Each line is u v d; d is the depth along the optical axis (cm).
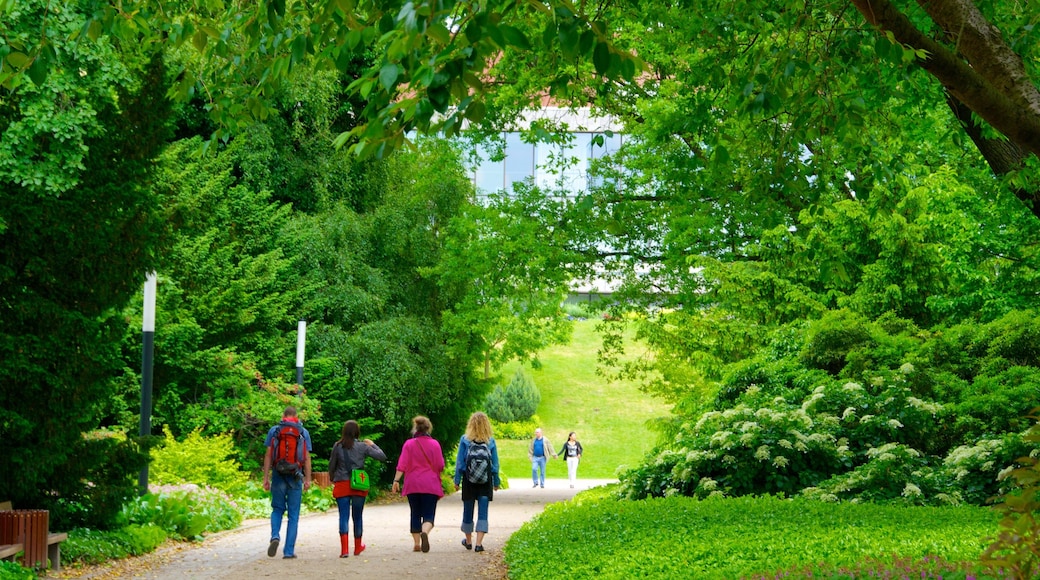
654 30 1391
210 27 749
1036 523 420
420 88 453
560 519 1304
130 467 1245
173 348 2166
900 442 1499
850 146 961
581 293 6356
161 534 1321
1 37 673
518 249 2370
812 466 1458
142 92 1223
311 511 2108
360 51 552
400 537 1511
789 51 859
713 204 2098
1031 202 996
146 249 1240
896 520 1059
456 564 1184
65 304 1191
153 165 1262
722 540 936
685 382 2361
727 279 2162
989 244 1742
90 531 1209
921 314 2005
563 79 575
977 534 902
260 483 2166
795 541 899
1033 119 603
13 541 1002
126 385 2120
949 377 1627
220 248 2477
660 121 1733
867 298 1998
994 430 1474
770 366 1797
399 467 1313
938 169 1861
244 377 2328
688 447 1555
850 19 933
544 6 443
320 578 1067
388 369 2584
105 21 727
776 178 945
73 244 1154
